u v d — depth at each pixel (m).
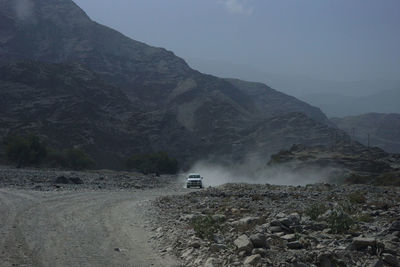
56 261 11.07
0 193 32.34
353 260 10.59
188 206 25.95
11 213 19.92
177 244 13.18
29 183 47.81
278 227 14.15
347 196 30.03
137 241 14.39
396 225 13.75
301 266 9.99
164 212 22.89
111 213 22.08
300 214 19.22
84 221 18.52
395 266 10.41
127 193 39.53
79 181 53.22
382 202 23.98
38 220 18.08
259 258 10.37
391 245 11.78
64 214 20.53
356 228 14.51
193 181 55.62
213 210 22.44
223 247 11.97
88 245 13.28
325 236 13.17
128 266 10.88
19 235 14.34
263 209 21.97
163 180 83.69
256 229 14.09
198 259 11.22
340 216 14.25
